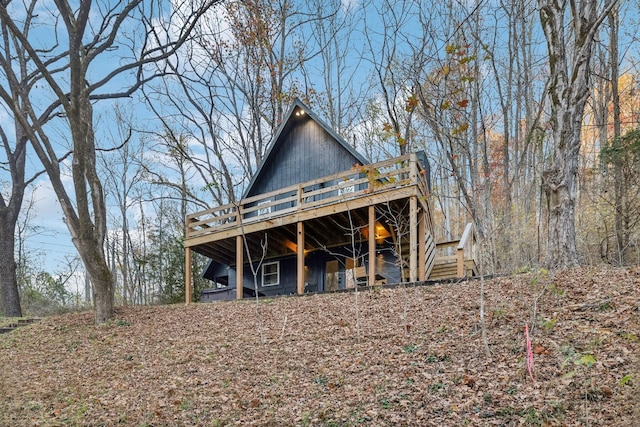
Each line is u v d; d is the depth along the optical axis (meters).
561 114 9.95
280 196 17.83
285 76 25.66
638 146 11.98
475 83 13.87
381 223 14.85
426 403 5.55
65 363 9.85
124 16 12.57
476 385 5.69
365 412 5.59
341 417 5.57
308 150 17.56
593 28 9.58
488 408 5.12
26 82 14.69
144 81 14.84
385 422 5.29
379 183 10.57
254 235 15.81
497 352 6.50
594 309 7.13
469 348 6.87
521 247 15.08
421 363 6.74
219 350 9.11
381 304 10.21
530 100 20.45
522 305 7.97
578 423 4.47
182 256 23.05
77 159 12.62
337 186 13.63
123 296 27.28
